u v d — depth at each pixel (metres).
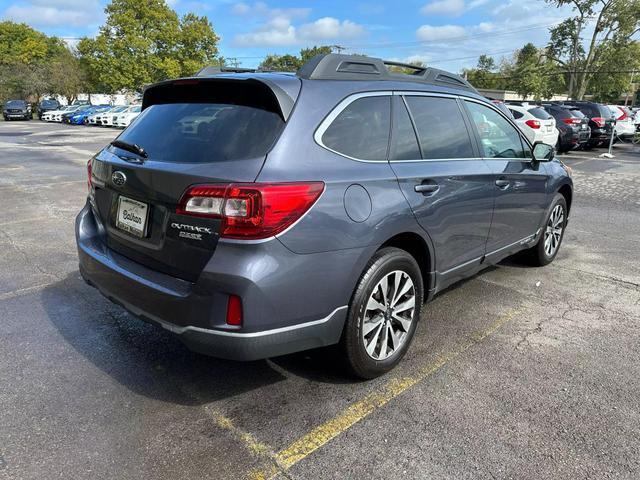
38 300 4.22
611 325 3.88
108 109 35.75
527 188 4.39
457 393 2.94
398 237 3.07
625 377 3.13
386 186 2.87
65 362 3.24
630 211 8.19
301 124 2.61
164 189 2.59
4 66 57.81
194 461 2.37
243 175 2.38
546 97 47.50
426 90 3.46
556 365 3.27
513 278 4.93
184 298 2.47
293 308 2.49
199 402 2.84
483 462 2.38
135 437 2.53
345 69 3.01
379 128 3.02
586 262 5.46
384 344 3.04
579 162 15.20
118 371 3.15
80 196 8.80
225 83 2.79
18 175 11.17
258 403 2.83
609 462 2.38
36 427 2.59
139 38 44.84
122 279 2.81
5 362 3.23
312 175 2.53
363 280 2.79
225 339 2.41
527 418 2.71
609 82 44.81
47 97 59.06
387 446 2.48
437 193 3.21
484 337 3.66
